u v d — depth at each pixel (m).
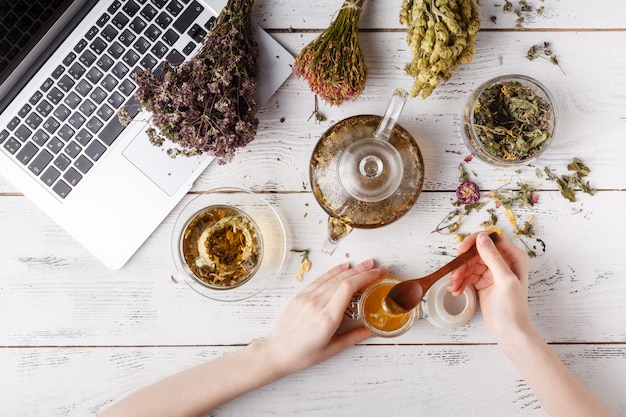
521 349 0.86
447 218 0.95
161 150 0.92
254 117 0.90
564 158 0.94
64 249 0.95
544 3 0.94
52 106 0.91
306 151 0.95
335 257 0.95
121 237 0.92
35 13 0.89
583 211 0.95
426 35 0.84
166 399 0.90
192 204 0.94
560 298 0.95
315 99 0.94
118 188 0.91
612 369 0.95
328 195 0.91
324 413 0.95
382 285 0.92
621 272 0.95
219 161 0.89
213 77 0.85
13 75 0.90
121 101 0.91
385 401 0.95
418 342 0.95
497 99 0.91
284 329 0.92
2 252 0.95
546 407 0.87
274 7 0.94
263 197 0.95
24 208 0.94
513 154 0.90
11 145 0.91
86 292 0.95
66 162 0.91
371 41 0.94
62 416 0.95
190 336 0.95
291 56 0.92
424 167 0.94
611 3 0.93
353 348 0.95
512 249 0.89
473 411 0.95
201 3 0.91
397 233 0.95
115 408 0.90
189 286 0.95
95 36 0.91
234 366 0.91
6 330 0.95
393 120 0.85
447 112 0.94
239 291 0.95
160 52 0.90
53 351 0.95
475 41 0.94
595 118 0.94
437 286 0.92
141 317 0.95
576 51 0.94
